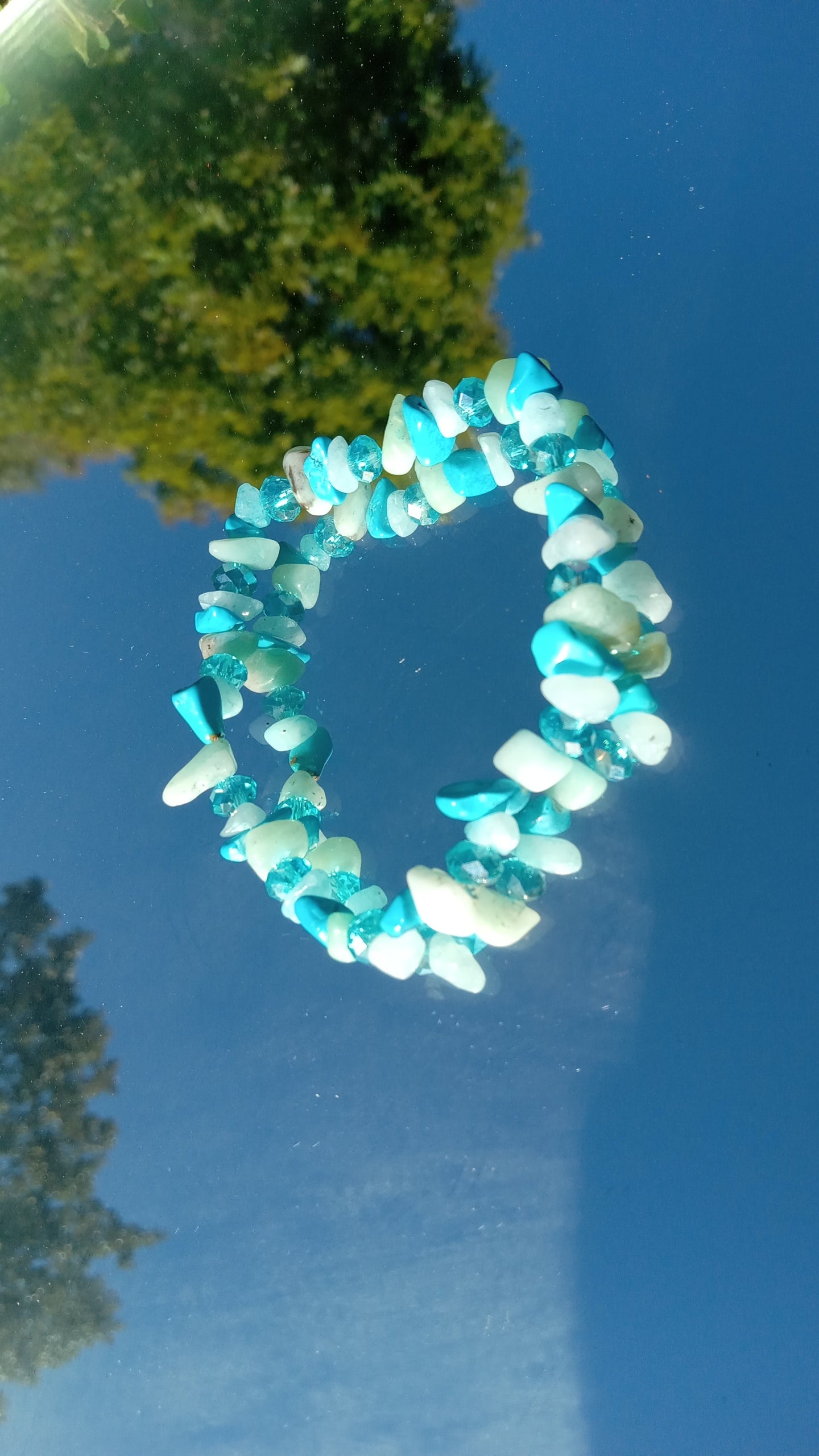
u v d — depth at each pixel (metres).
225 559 0.14
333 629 0.14
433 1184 0.11
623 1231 0.11
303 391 0.15
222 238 0.15
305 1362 0.11
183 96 0.16
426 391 0.13
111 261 0.15
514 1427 0.11
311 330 0.15
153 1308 0.12
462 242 0.14
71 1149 0.12
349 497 0.14
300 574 0.14
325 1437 0.11
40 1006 0.13
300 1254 0.11
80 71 0.16
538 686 0.13
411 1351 0.11
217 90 0.16
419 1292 0.11
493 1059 0.12
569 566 0.12
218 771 0.13
